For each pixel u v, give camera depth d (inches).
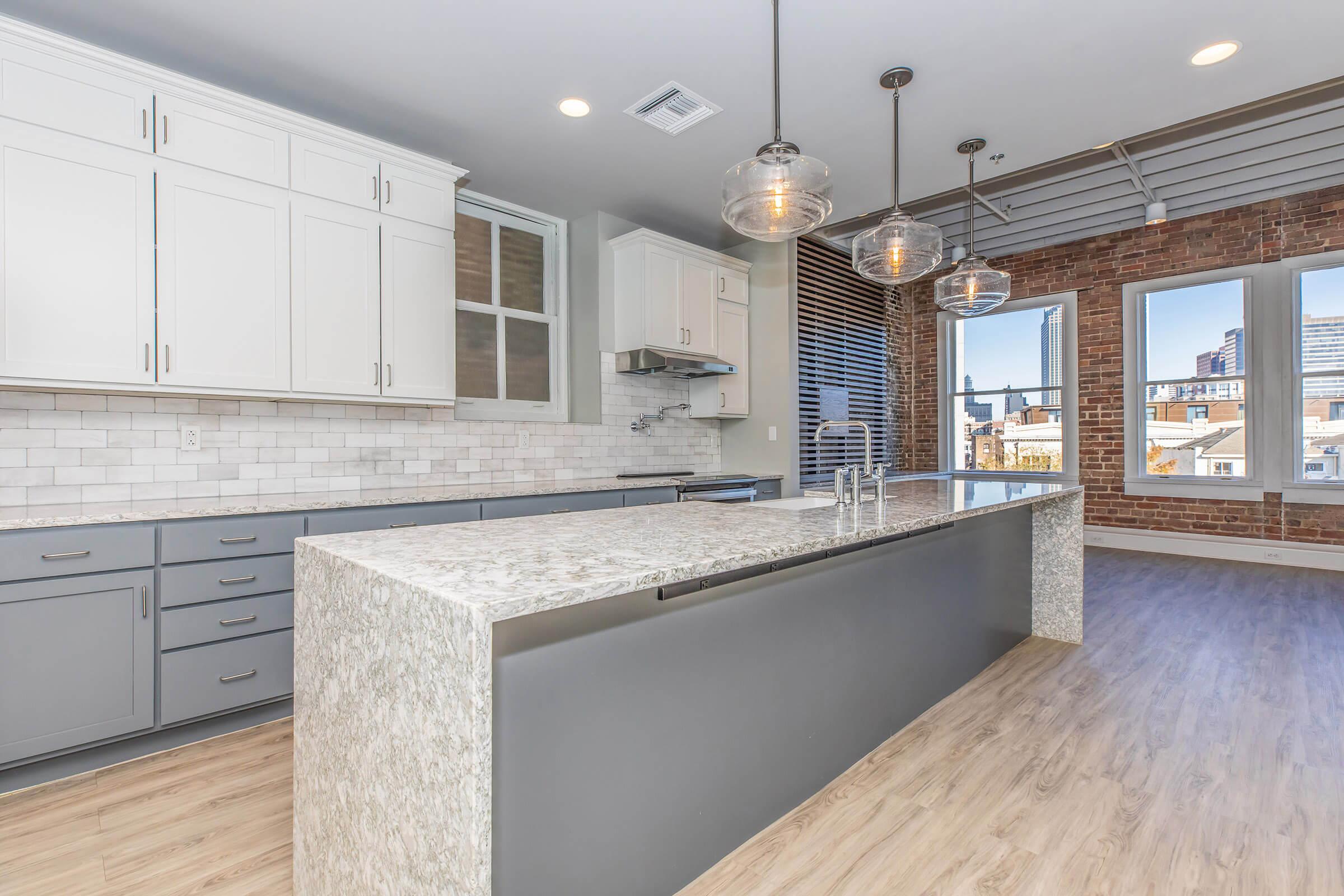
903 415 269.7
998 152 143.3
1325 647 122.9
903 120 128.1
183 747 90.0
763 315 201.3
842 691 79.5
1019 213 201.8
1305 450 194.4
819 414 209.2
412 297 125.3
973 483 140.2
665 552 54.2
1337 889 58.1
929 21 97.7
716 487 174.9
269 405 117.6
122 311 93.6
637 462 183.8
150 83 96.4
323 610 54.7
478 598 38.5
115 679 83.4
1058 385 238.8
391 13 93.9
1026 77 113.6
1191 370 212.2
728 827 63.3
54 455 96.6
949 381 268.1
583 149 138.1
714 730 61.6
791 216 86.9
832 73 111.0
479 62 106.8
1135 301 221.1
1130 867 61.4
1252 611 147.3
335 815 52.2
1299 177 178.2
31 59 87.0
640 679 54.2
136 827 69.9
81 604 81.1
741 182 82.2
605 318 175.5
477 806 36.3
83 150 90.6
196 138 100.6
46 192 87.8
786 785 70.6
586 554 53.1
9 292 85.1
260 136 107.1
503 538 62.1
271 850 65.9
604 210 174.9
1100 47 105.0
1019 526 130.5
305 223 111.8
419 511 114.3
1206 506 209.0
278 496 115.4
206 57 104.3
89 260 91.0
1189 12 96.7
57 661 79.4
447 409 143.7
